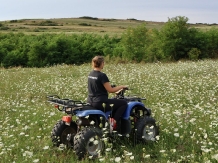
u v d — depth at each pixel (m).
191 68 22.16
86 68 25.97
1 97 13.55
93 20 157.00
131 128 7.26
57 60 53.72
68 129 6.86
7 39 65.88
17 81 19.34
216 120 7.93
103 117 6.53
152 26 130.62
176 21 42.66
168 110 9.38
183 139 6.97
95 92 6.55
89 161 5.98
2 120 9.32
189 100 11.42
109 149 5.84
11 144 6.86
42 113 10.02
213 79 16.72
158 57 43.41
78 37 68.00
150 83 15.82
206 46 43.03
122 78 18.23
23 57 53.69
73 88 15.11
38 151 6.61
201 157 5.86
